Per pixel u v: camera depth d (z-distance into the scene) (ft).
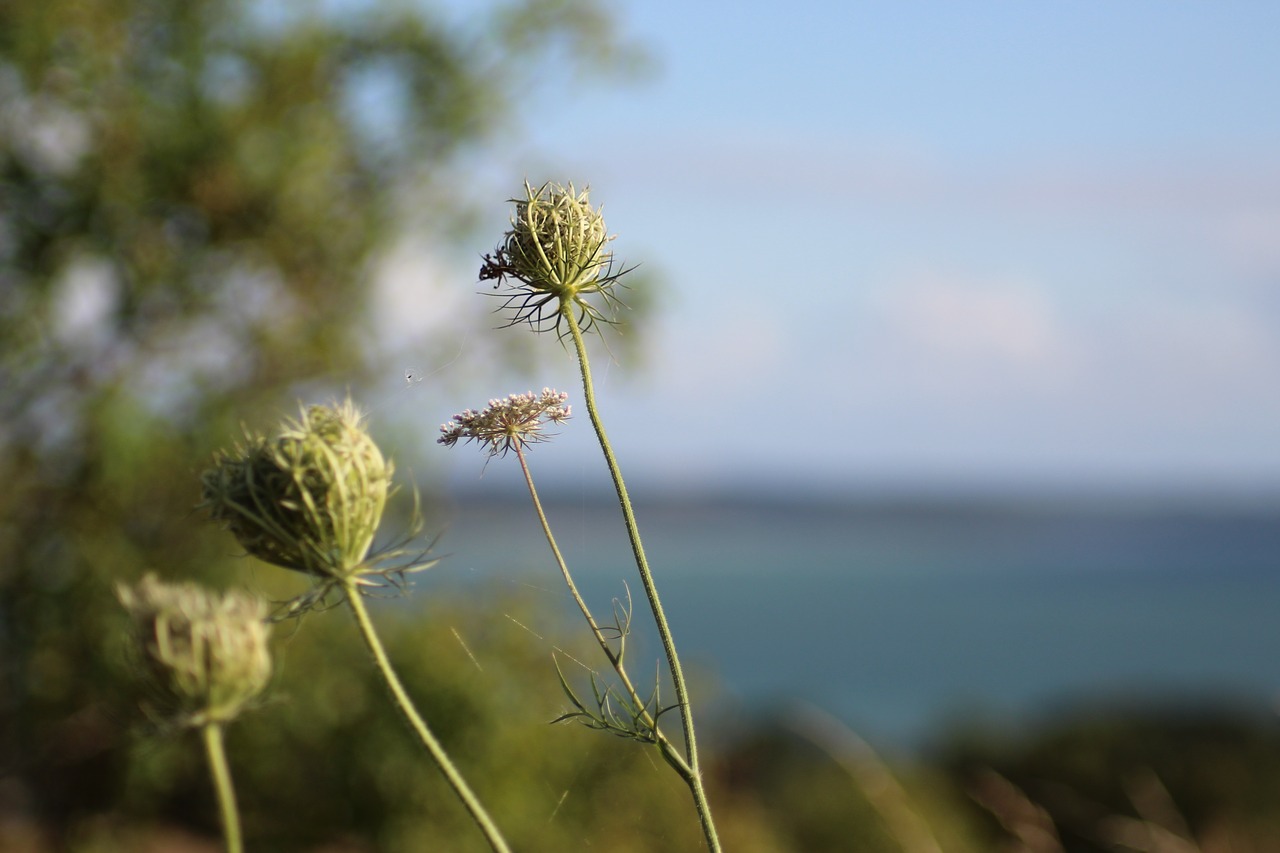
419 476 27.14
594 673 5.68
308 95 28.94
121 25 27.04
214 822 29.48
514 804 26.05
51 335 26.96
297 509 5.90
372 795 27.30
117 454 25.79
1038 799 36.37
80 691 26.48
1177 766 35.83
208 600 6.88
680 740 26.09
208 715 6.48
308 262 29.17
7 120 26.43
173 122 26.94
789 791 28.84
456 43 29.55
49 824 28.66
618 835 25.23
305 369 28.84
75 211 26.66
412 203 29.50
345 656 27.45
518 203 6.55
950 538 501.15
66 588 26.40
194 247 28.14
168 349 28.22
